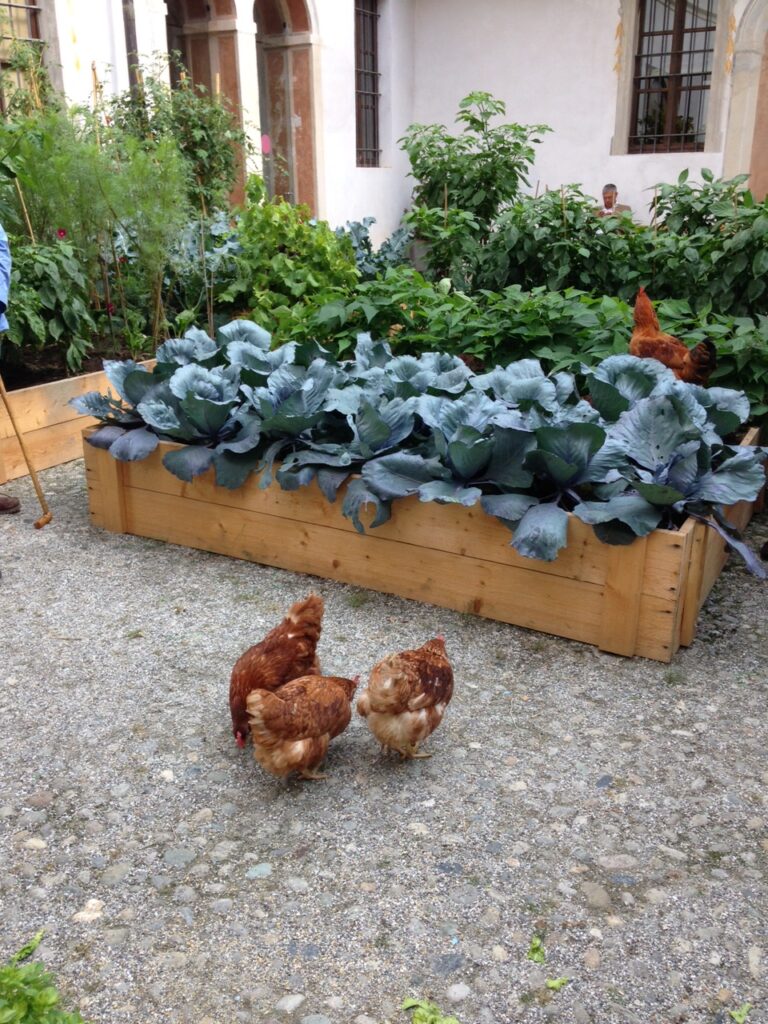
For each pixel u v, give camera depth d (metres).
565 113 12.95
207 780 2.72
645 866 2.41
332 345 5.34
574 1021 2.02
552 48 12.77
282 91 11.91
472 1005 2.05
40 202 5.65
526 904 2.30
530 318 4.92
